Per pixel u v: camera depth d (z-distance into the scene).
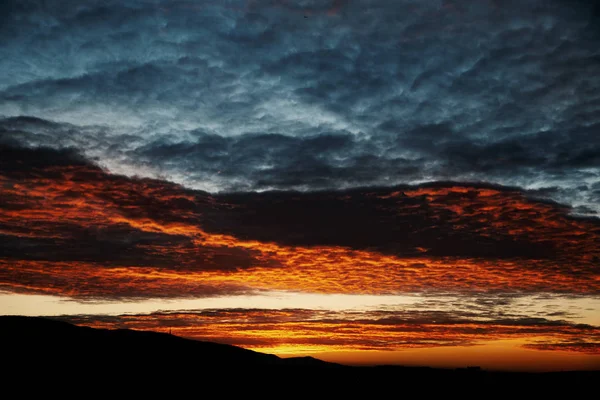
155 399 49.06
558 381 53.62
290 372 62.25
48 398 45.62
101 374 54.47
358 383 58.72
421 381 58.50
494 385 56.44
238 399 51.94
